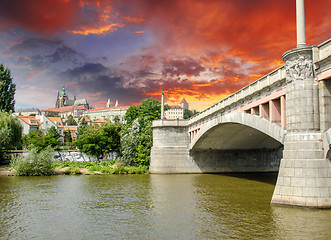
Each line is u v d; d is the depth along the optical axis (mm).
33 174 50250
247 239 15953
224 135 44812
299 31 20547
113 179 44219
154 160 52969
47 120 116188
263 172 55250
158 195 30516
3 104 74562
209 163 53344
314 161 19094
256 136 45250
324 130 19359
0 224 20406
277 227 17266
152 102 81062
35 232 18609
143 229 18781
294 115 20266
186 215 22000
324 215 17984
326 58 18656
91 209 24516
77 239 17203
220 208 23938
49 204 26578
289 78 20719
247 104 29797
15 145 62344
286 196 19859
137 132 63688
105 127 64750
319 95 19734
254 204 24844
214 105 39312
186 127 53656
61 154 64188
